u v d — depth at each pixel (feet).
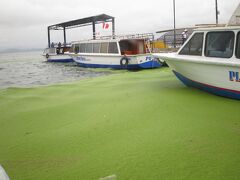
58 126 19.10
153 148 13.83
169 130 16.25
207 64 23.24
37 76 64.80
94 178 11.41
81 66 77.92
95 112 21.84
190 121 17.65
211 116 18.48
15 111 24.47
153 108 21.31
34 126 19.58
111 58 64.49
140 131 16.49
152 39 65.51
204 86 25.26
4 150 15.30
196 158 12.46
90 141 15.57
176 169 11.62
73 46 81.15
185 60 24.93
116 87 33.65
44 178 11.75
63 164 12.96
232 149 13.17
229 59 21.88
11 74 72.33
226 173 11.07
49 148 15.07
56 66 91.45
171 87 29.78
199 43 24.41
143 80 38.68
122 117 19.72
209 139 14.52
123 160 12.79
